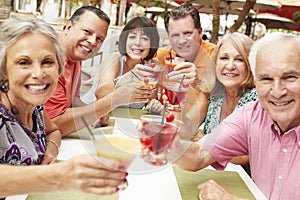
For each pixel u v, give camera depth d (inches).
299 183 68.5
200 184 68.9
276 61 64.9
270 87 66.5
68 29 97.7
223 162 77.8
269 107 68.3
